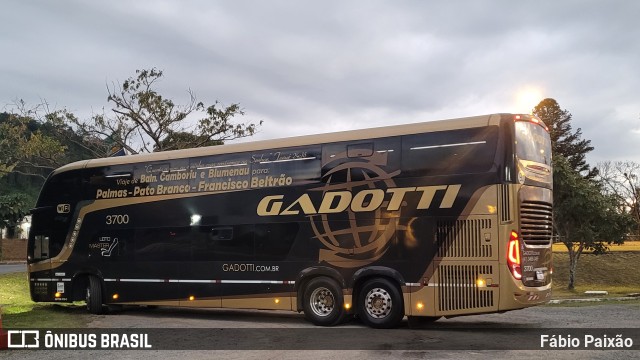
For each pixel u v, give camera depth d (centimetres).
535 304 987
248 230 1237
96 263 1444
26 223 5366
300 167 1194
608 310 1448
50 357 877
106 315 1429
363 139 1128
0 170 3359
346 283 1112
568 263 3291
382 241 1077
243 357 836
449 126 1042
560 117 5941
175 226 1336
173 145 2777
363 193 1111
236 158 1278
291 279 1173
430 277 1024
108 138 2900
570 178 2548
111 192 1452
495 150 995
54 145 2856
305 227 1168
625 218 2539
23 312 1491
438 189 1034
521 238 970
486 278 973
